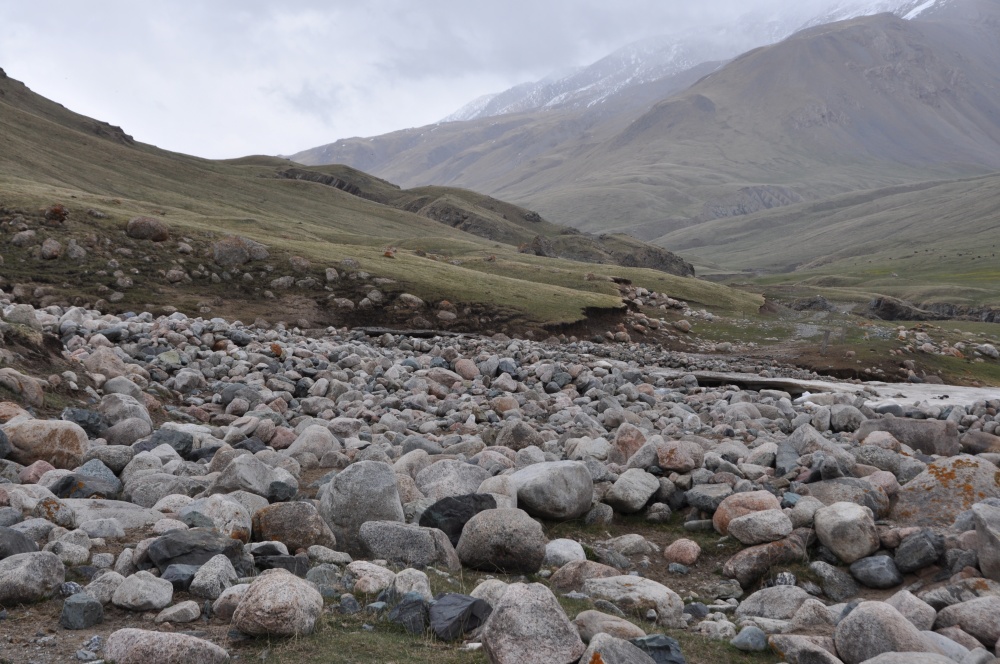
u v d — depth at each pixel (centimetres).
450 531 1180
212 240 5716
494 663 703
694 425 2502
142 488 1255
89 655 668
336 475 1173
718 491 1480
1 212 5241
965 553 1132
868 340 5766
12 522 959
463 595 846
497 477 1356
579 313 5962
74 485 1224
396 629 788
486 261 8238
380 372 3303
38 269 4800
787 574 1166
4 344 2080
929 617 976
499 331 5503
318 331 4856
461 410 2619
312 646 714
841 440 2247
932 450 2125
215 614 783
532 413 2798
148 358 2911
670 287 8025
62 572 825
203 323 3684
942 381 4862
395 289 5662
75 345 2831
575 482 1406
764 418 2838
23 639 702
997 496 1320
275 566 941
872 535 1217
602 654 672
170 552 885
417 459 1575
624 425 1862
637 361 4959
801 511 1304
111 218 5553
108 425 1842
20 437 1386
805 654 823
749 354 5512
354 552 1091
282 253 5797
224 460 1504
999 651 878
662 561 1283
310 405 2577
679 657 755
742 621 986
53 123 14700
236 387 2534
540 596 743
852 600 1128
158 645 657
